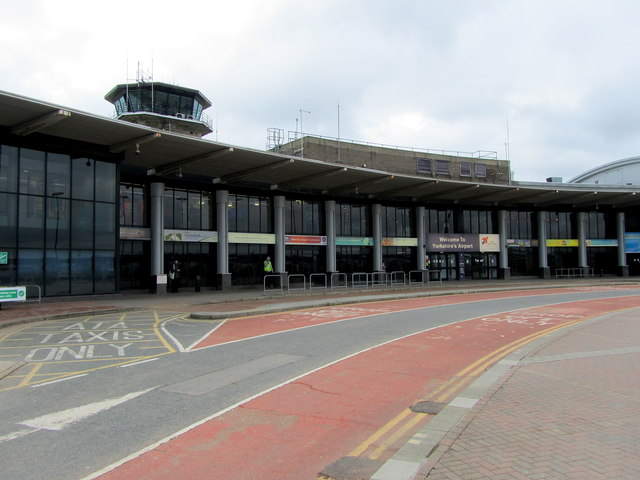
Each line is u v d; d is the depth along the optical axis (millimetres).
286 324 15148
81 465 4738
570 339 11445
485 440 4906
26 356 10398
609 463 4281
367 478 4324
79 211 22688
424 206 40625
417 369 8828
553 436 4984
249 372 8641
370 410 6410
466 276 42812
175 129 47844
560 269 44719
